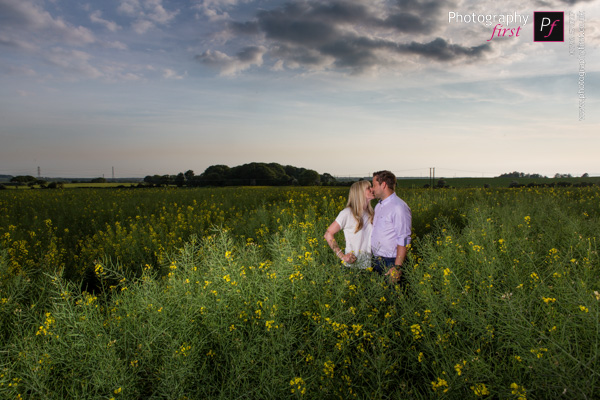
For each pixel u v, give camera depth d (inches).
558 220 255.8
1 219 425.1
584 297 105.3
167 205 585.3
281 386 98.7
